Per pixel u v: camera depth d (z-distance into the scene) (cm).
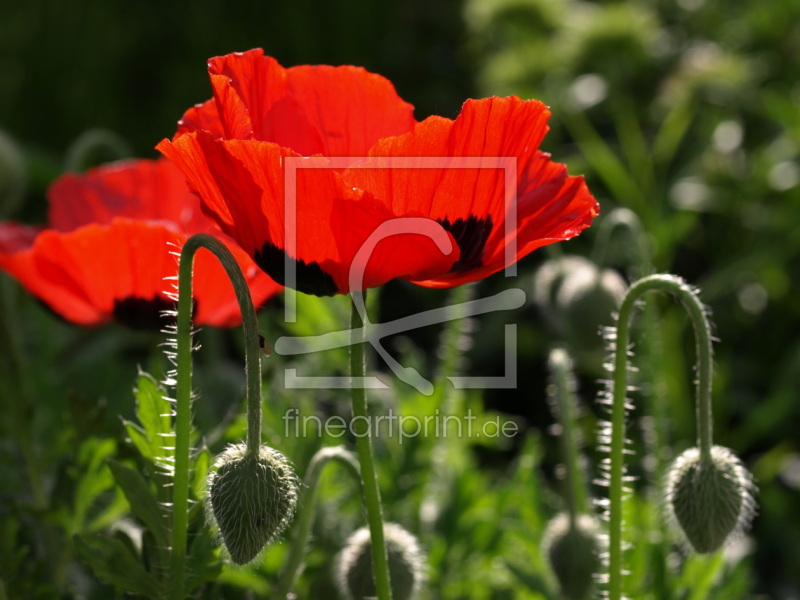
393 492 93
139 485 72
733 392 154
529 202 70
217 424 92
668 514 74
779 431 152
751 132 186
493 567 93
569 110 165
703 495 72
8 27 209
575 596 84
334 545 86
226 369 103
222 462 69
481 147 67
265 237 67
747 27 195
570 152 182
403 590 79
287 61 224
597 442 136
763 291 164
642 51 179
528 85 179
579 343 98
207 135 65
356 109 72
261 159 65
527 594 91
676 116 167
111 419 98
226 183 66
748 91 175
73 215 88
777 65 192
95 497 83
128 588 72
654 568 85
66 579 83
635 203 141
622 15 180
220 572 72
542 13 194
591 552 83
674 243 154
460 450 98
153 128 213
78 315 83
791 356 154
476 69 224
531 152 69
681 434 132
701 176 167
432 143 67
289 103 72
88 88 212
